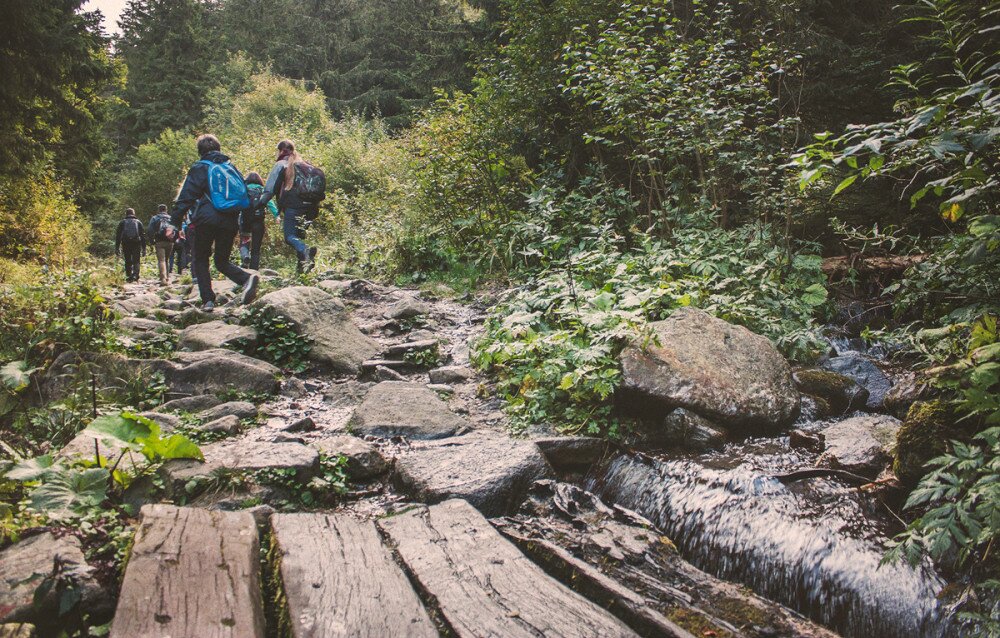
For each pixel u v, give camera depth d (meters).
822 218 7.62
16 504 3.04
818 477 3.46
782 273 6.24
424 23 39.59
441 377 5.66
